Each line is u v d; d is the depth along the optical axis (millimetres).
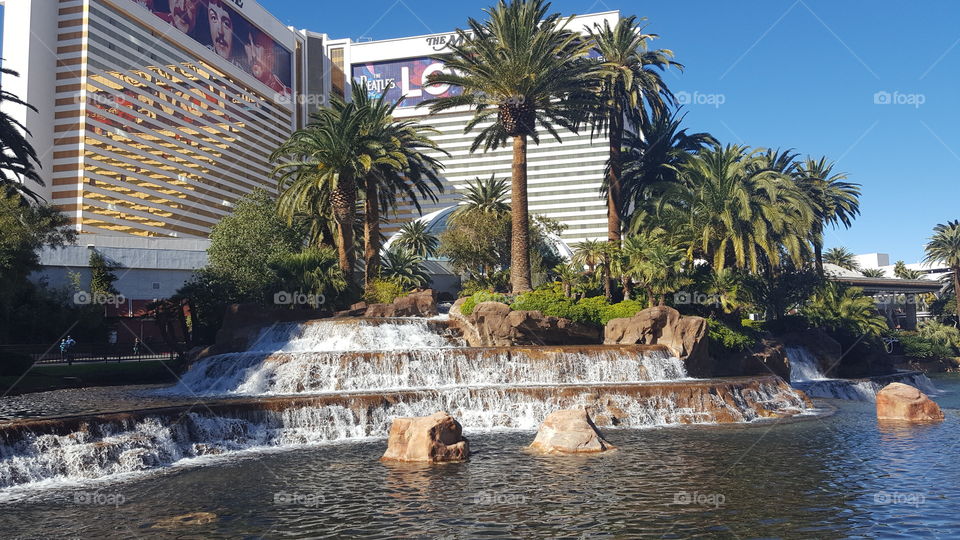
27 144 52500
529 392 31406
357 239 68188
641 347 38156
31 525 16156
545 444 24578
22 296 47219
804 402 37969
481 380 35781
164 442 24078
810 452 24016
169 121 155750
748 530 15156
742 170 56500
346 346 41062
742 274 56188
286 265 49750
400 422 23922
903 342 85125
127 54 145750
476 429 29875
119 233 141500
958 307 104562
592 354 36906
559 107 52969
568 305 43906
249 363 36156
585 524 15672
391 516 16453
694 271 52281
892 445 25438
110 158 141000
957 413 36250
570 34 51500
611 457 23203
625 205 68875
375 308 47938
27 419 22438
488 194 86938
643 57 58812
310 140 50219
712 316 50562
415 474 20906
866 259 185375
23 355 41750
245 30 180250
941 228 106250
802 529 15195
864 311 65812
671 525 15531
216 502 17969
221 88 171000
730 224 52312
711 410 32656
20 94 130875
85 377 39812
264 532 15383
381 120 54625
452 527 15555
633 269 48594
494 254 84000
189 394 34125
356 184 55000
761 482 19500
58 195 135125
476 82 50406
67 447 21797
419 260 85938
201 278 55781
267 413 27859
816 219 68812
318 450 25453
